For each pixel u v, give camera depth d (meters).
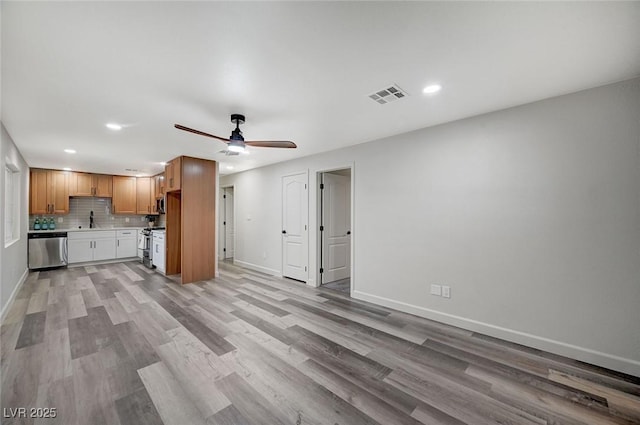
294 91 2.28
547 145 2.44
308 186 4.74
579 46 1.68
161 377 2.04
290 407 1.73
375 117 2.87
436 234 3.14
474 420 1.64
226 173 6.69
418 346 2.55
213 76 2.04
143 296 4.02
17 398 1.79
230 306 3.61
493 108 2.64
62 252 5.91
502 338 2.68
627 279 2.11
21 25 1.46
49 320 3.10
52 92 2.27
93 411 1.68
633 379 2.04
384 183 3.63
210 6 1.35
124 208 6.95
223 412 1.68
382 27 1.52
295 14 1.41
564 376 2.08
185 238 4.77
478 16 1.43
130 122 2.98
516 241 2.61
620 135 2.13
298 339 2.67
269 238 5.57
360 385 1.96
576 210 2.31
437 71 1.98
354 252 4.00
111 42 1.63
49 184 6.00
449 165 3.04
